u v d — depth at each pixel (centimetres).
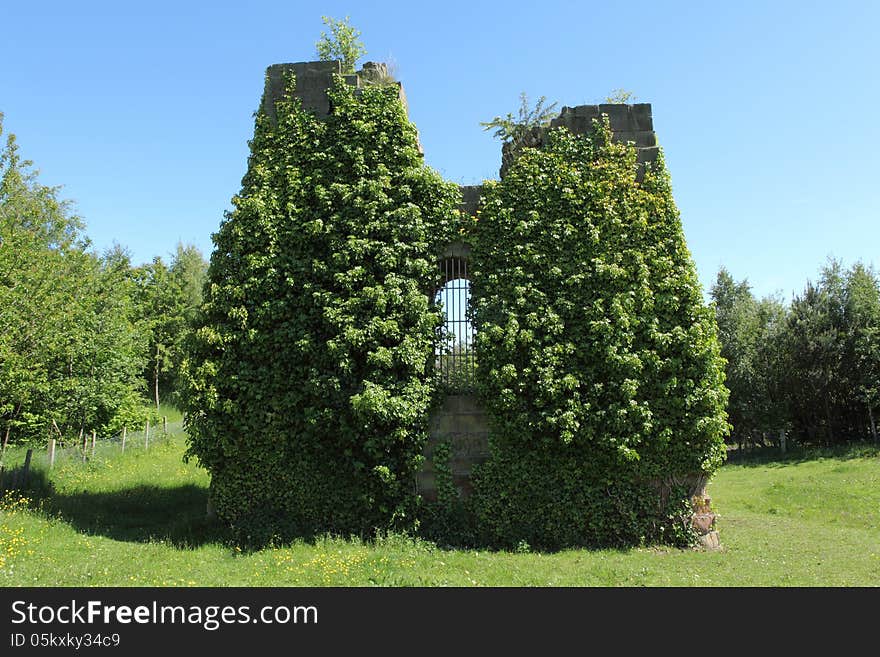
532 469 1263
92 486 1731
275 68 1480
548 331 1260
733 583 938
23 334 1625
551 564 1056
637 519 1248
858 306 2959
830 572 1026
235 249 1345
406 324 1300
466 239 1362
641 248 1316
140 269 4422
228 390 1309
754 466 2844
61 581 873
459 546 1227
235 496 1298
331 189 1362
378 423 1239
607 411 1231
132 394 2861
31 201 2961
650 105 1413
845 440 3112
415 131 1446
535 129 1455
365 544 1216
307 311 1323
